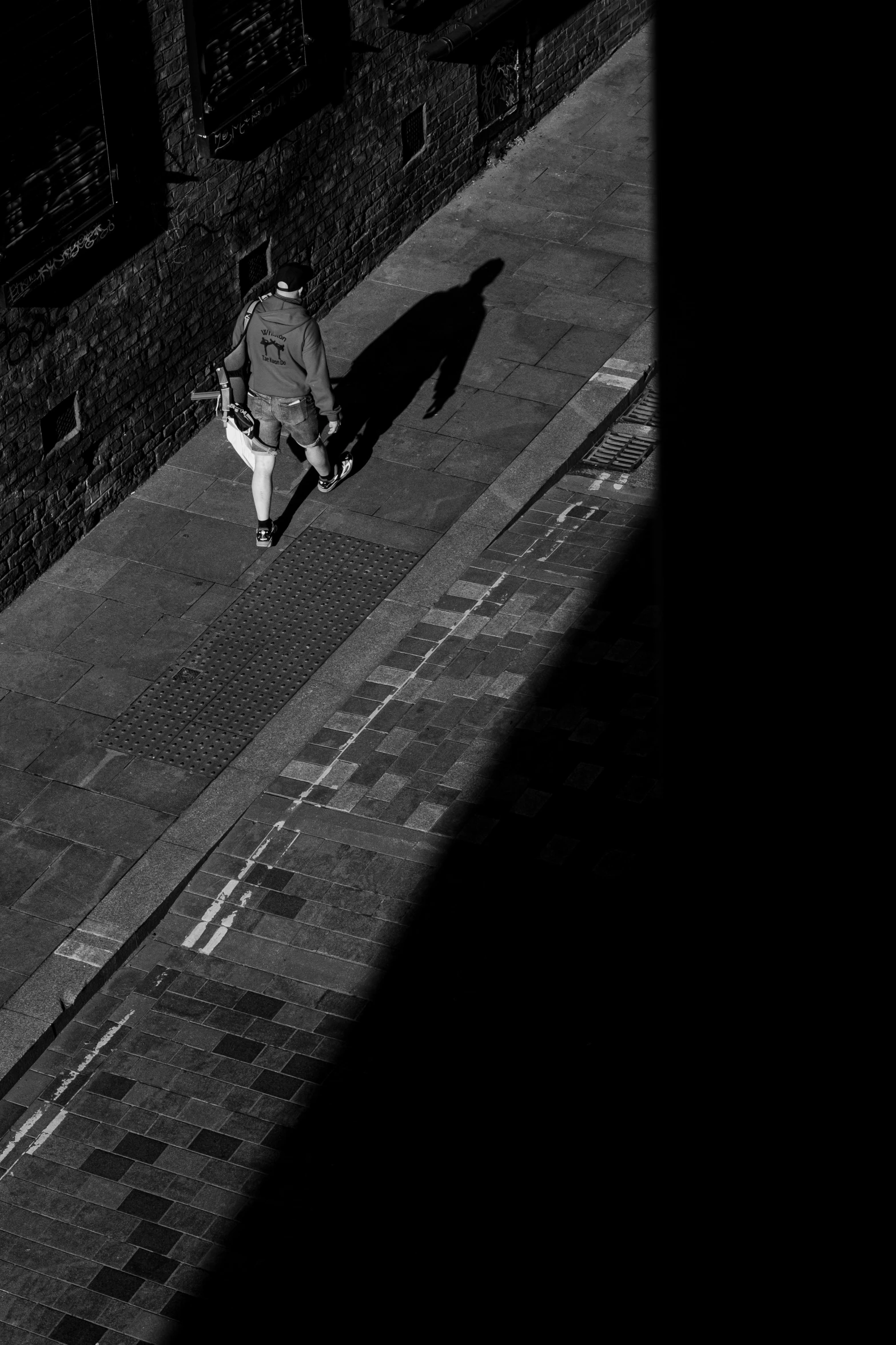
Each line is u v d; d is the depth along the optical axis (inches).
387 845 355.9
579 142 611.5
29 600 427.5
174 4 427.8
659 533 54.7
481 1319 261.6
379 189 540.4
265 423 423.8
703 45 46.8
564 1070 303.7
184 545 443.2
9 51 380.2
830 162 46.3
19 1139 303.3
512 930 333.4
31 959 334.0
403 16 522.3
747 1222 63.2
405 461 468.8
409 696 394.0
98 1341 265.7
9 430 411.5
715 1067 61.6
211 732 388.2
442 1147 292.4
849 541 49.5
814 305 47.6
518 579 427.5
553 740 377.7
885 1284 59.6
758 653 52.9
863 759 51.9
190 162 452.1
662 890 61.7
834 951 55.6
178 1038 320.5
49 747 385.1
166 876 351.3
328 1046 315.0
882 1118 57.1
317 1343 261.4
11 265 394.9
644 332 517.0
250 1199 287.3
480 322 524.4
